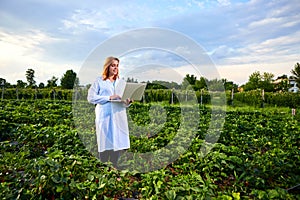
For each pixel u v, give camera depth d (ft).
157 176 12.35
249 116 36.91
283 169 14.30
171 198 10.09
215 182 13.70
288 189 12.71
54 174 10.63
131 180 13.92
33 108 41.55
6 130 23.50
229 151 16.69
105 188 11.50
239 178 13.12
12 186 11.46
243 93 69.87
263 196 10.74
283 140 21.89
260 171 13.92
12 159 15.21
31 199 10.11
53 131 21.22
